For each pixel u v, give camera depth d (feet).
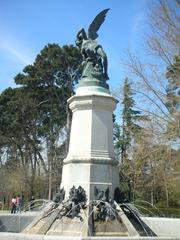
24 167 180.04
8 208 180.24
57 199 44.78
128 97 88.84
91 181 43.83
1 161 205.98
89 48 49.42
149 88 83.87
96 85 48.06
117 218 41.24
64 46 163.84
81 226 39.68
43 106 168.04
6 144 181.68
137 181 100.32
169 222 56.24
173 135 78.74
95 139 45.88
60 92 163.73
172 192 102.83
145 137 83.10
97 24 51.80
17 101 167.53
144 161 85.71
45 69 164.14
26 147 178.40
